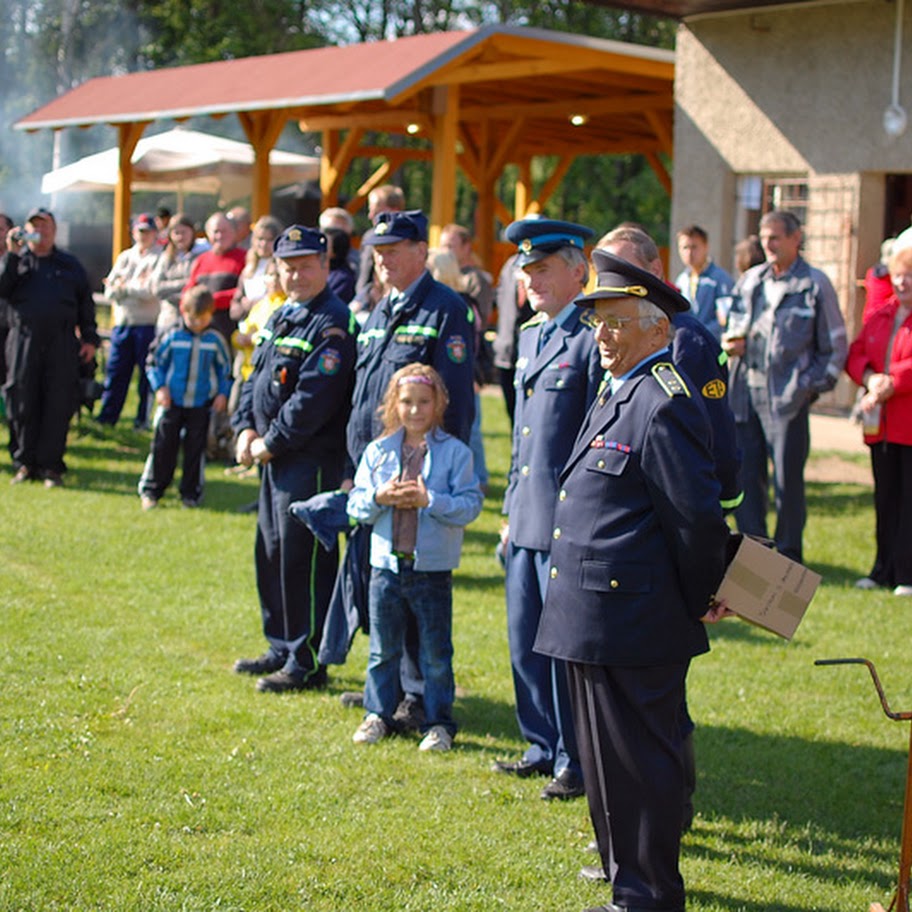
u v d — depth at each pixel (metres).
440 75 15.10
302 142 36.53
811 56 13.49
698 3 13.38
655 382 3.96
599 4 13.53
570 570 4.02
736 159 14.17
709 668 6.79
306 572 6.16
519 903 4.20
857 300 13.42
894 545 8.45
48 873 4.19
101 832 4.51
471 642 7.02
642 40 34.59
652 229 32.44
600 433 4.03
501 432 13.61
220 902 4.07
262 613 6.37
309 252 6.05
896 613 7.91
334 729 5.69
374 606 5.57
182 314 10.03
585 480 4.03
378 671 5.61
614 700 3.98
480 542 9.39
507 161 22.50
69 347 10.67
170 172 21.03
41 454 10.70
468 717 5.95
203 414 10.07
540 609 5.19
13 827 4.53
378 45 16.81
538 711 5.26
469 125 21.16
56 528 9.17
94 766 5.08
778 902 4.31
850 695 6.43
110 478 11.18
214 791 4.92
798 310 8.53
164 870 4.29
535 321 5.27
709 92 14.32
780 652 7.09
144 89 19.91
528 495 5.13
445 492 5.49
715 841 4.78
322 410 6.03
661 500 3.89
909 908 3.84
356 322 6.22
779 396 8.56
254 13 36.34
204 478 11.09
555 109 19.08
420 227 5.75
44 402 10.66
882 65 13.01
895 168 12.98
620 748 3.96
